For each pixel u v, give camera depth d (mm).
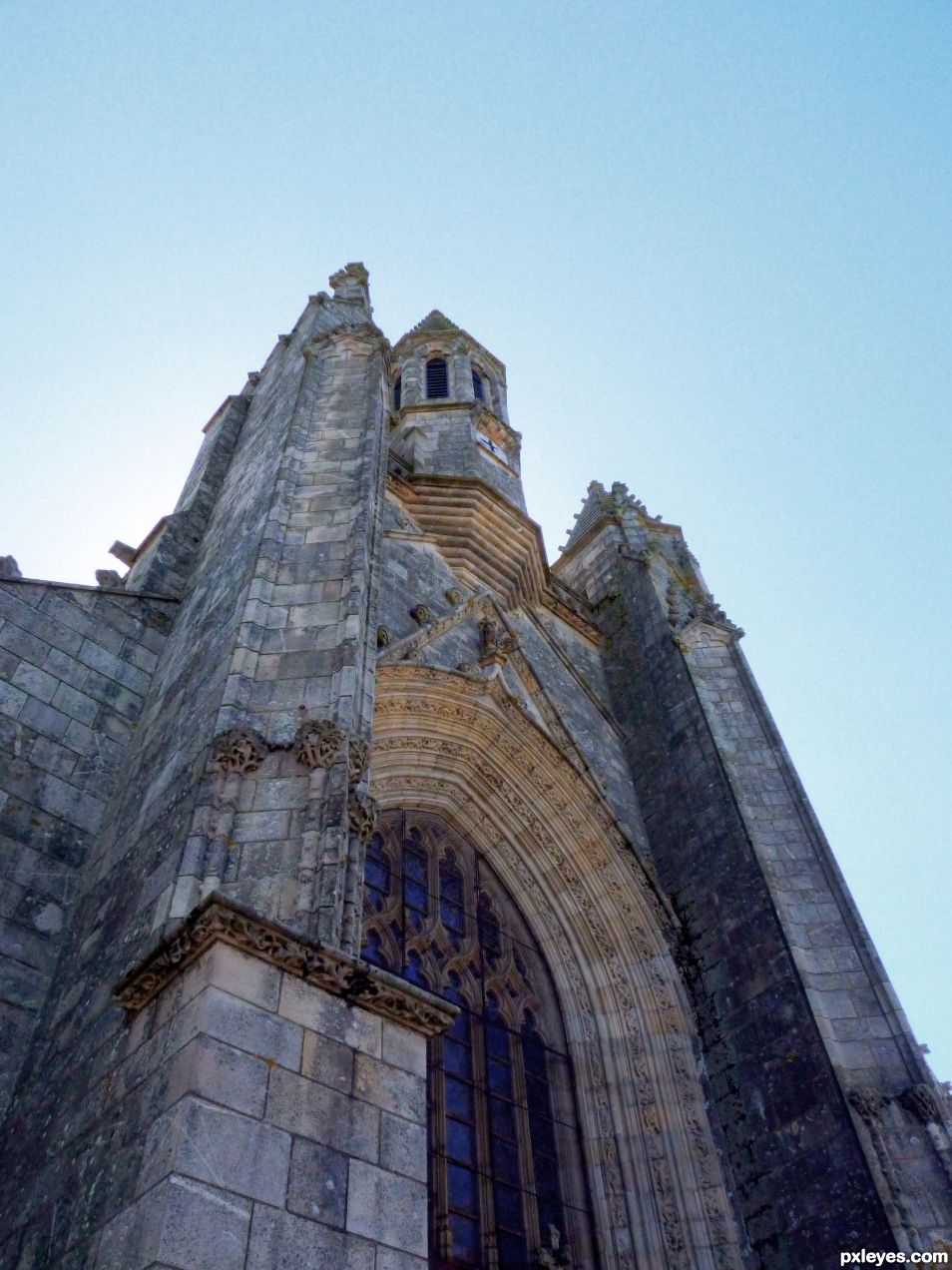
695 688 21375
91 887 10891
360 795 9383
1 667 12750
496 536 22328
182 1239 5902
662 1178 14242
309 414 16266
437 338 33156
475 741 17406
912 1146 13508
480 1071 14234
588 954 16734
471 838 17156
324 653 11016
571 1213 13664
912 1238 12547
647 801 20375
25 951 10383
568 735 18766
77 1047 8695
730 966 16672
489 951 16062
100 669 13750
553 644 22422
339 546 12766
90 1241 6531
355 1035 7691
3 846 11070
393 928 14766
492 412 28938
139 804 11102
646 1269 13258
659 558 26469
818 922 16625
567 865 17516
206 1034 6883
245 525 14664
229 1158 6430
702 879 18172
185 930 7586
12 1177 8203
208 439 22062
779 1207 13805
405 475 22375
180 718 11609
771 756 19938
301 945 7691
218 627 12461
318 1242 6445
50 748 12391
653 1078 15453
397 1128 7414
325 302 22547
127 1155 6812
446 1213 12195
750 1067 15359
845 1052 14750
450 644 18125
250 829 9039
